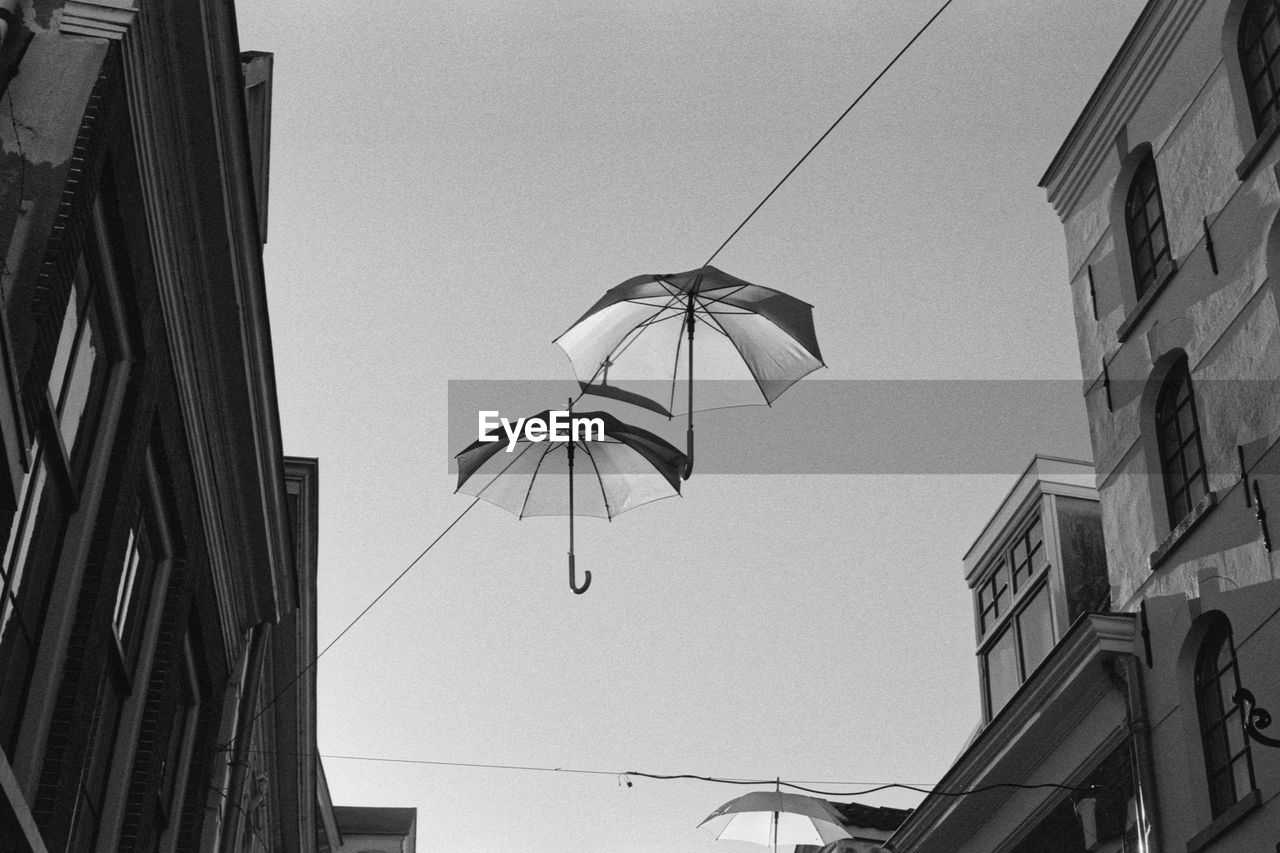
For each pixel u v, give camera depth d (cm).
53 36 938
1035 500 2025
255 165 1611
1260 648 1366
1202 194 1570
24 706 981
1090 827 1638
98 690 1154
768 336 1097
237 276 1258
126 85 994
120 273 1067
